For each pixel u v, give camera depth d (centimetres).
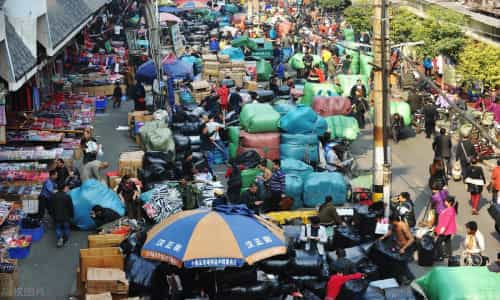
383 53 2323
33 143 2955
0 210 2269
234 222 1753
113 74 4375
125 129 3631
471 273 1756
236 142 2986
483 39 4422
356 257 2030
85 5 4406
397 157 3328
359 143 3534
